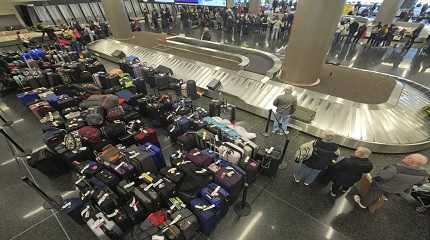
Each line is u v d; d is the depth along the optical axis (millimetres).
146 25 20938
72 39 13641
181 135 5066
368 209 3848
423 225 3625
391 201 4016
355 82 7082
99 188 3662
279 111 5297
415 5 23266
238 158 4184
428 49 11609
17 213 3914
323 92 6434
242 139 4738
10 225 3734
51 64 9438
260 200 4074
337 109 5797
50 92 6996
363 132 5270
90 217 3318
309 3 5598
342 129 5441
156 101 6207
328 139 3652
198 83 8375
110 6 12594
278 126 5754
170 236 2951
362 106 5641
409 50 12234
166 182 3619
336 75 7609
